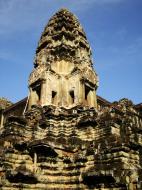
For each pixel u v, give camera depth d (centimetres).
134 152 2431
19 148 2517
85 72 3459
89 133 2792
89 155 2475
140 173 2161
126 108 3950
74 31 3825
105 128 2742
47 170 2439
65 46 3609
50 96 3256
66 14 3956
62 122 2947
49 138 2736
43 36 3909
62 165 2511
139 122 4038
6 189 2170
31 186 2281
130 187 2033
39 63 3584
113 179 2098
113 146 2372
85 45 3822
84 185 2288
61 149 2586
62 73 3488
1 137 2753
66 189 2330
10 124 2756
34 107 3150
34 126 2848
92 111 3030
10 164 2391
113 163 2291
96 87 3622
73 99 3312
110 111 3048
